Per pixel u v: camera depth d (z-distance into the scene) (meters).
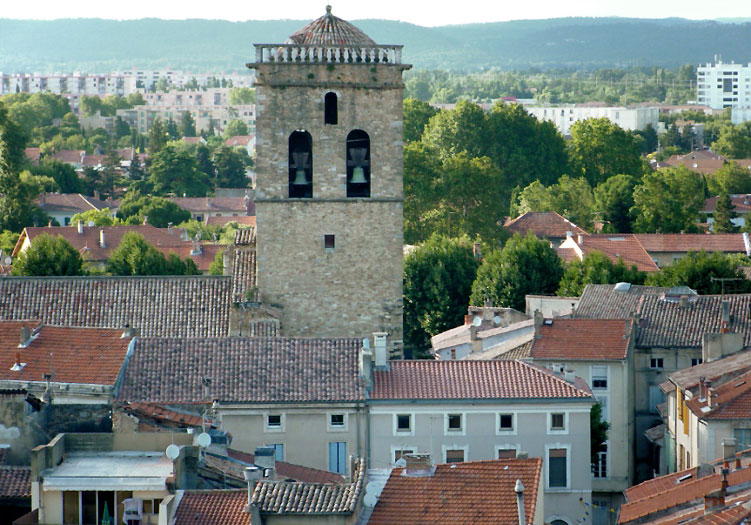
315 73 175.00
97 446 125.44
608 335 195.62
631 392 195.75
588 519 161.25
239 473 124.56
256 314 177.00
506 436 160.12
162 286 183.00
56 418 138.88
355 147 177.12
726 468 131.50
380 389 159.50
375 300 179.00
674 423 179.50
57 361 156.00
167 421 145.12
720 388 166.38
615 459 191.75
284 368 160.12
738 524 109.62
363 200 177.12
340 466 157.62
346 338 167.88
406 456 126.56
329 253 178.00
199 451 122.69
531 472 119.44
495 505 116.12
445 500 117.19
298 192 177.75
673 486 138.12
